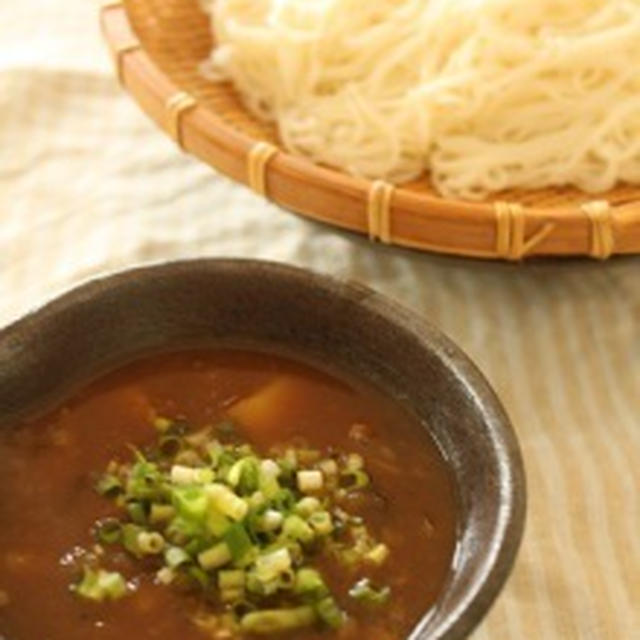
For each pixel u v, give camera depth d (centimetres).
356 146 81
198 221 82
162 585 64
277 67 82
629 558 71
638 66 81
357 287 69
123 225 81
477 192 79
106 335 69
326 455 67
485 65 81
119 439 68
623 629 69
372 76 82
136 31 83
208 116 77
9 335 67
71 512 66
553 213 74
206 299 69
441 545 65
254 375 69
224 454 66
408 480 67
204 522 64
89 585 64
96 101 88
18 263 80
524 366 76
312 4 83
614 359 77
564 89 81
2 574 65
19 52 90
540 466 73
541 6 81
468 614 62
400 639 64
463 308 78
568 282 79
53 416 68
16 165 84
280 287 69
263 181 76
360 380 69
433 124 81
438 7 82
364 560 65
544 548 71
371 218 74
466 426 66
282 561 64
